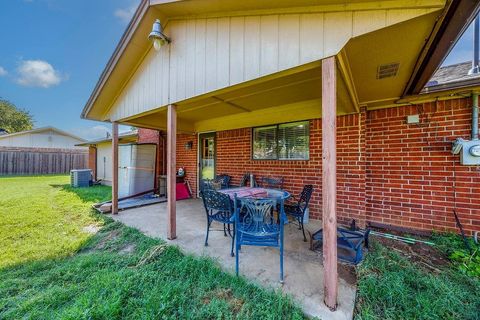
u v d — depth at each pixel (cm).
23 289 221
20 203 592
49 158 1489
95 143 1119
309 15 207
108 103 482
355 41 197
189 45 312
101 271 246
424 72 261
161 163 745
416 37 192
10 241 345
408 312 184
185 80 319
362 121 393
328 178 190
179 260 271
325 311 184
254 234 238
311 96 393
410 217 359
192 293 210
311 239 302
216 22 279
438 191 337
